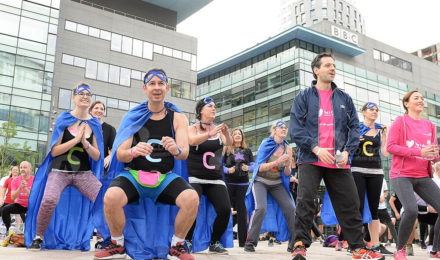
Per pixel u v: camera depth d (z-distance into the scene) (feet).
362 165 16.61
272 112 109.91
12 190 23.39
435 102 132.26
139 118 11.45
